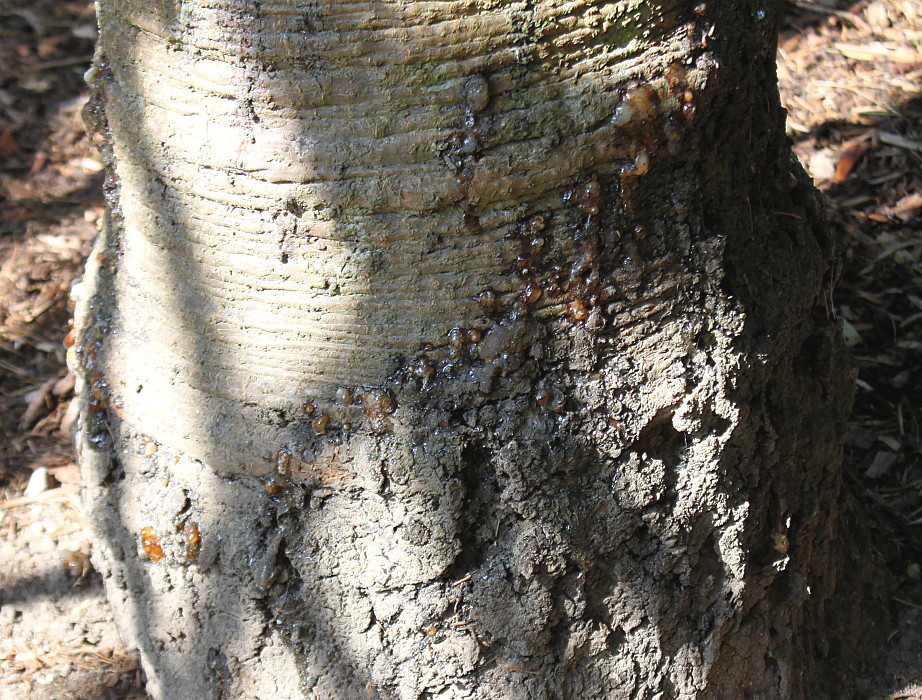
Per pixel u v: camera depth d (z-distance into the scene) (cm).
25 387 169
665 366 119
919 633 143
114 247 127
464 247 114
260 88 111
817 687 138
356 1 108
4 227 196
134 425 125
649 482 120
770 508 127
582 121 112
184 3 111
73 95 226
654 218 116
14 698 141
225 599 124
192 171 115
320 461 118
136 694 141
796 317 124
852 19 227
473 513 119
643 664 125
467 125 111
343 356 117
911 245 178
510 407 117
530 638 121
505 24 109
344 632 122
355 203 112
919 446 157
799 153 197
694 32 113
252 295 116
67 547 152
